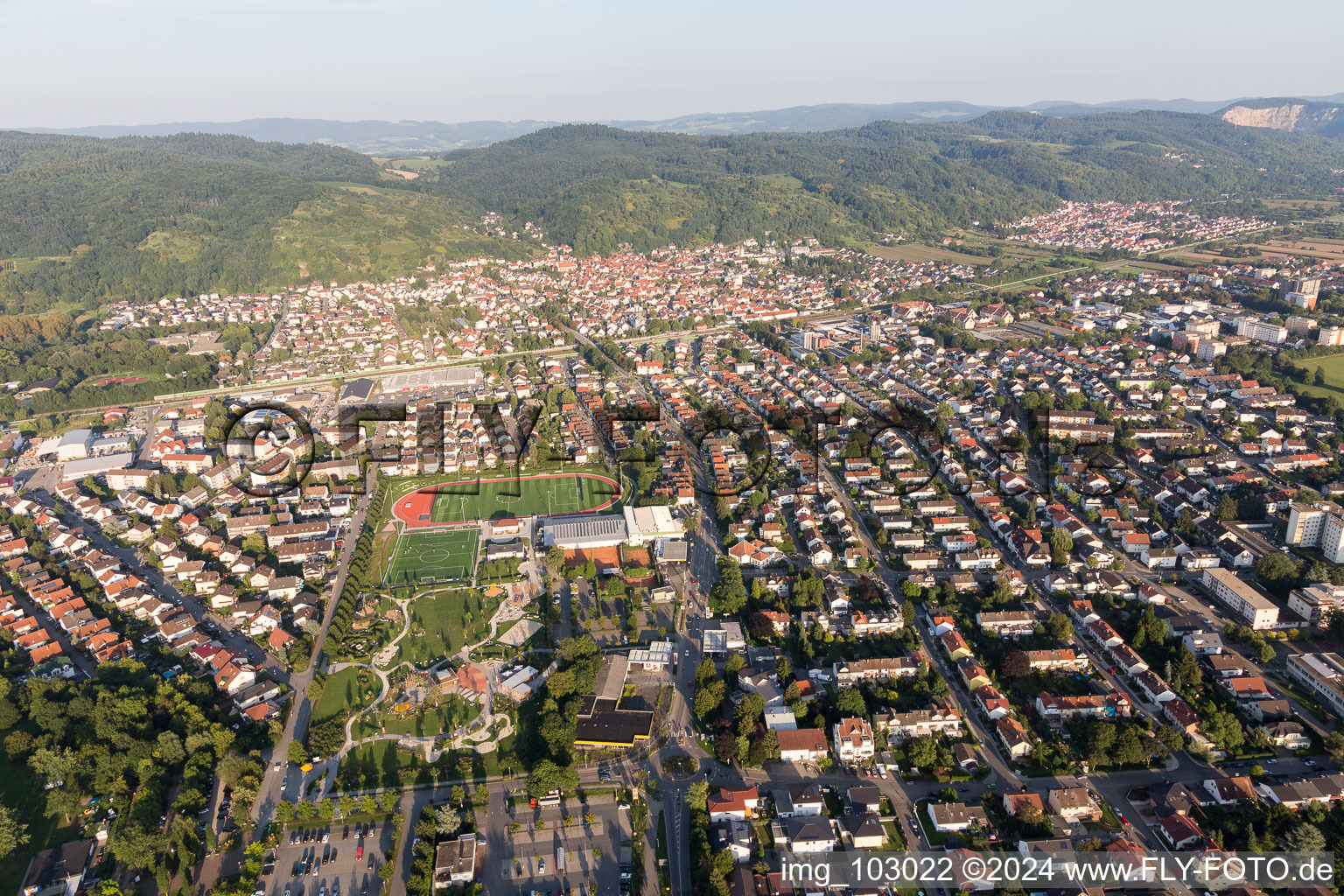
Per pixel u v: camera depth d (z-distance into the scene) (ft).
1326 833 561.84
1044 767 641.81
